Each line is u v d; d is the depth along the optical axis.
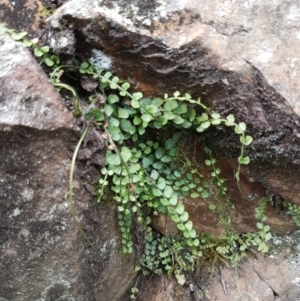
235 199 0.33
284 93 0.25
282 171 0.28
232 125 0.27
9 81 0.23
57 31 0.26
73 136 0.24
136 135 0.28
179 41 0.25
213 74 0.26
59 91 0.25
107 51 0.26
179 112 0.27
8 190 0.24
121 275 0.31
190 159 0.31
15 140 0.23
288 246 0.37
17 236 0.25
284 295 0.36
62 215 0.25
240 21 0.26
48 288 0.27
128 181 0.27
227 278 0.36
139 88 0.27
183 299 0.36
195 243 0.31
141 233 0.31
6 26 0.27
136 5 0.26
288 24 0.26
